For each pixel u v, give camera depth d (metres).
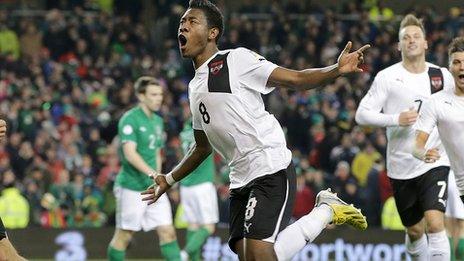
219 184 44.47
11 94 53.94
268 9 62.53
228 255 38.66
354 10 63.28
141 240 39.06
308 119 52.56
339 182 43.81
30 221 42.53
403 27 25.66
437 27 60.56
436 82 25.55
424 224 25.75
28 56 58.84
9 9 65.00
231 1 67.25
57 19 60.66
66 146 48.56
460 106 22.45
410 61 25.59
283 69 18.06
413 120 24.39
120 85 56.69
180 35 18.67
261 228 18.48
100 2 66.44
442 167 24.97
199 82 18.66
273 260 18.50
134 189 29.44
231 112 18.41
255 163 18.66
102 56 59.34
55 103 53.47
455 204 28.84
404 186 25.47
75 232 38.94
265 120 18.72
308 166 47.22
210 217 33.53
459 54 22.17
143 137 29.67
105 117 52.00
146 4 65.06
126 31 61.00
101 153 47.50
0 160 46.59
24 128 50.66
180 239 38.94
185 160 20.25
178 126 52.03
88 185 43.59
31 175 44.03
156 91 29.88
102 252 38.94
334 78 17.30
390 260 38.94
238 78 18.34
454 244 29.30
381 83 25.70
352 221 19.73
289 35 60.16
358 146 48.16
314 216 19.38
